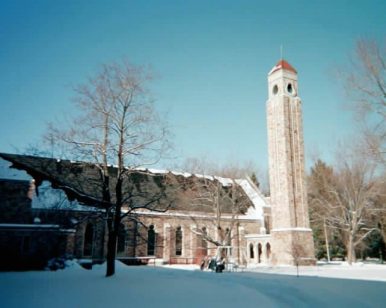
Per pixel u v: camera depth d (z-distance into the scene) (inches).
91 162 1120.8
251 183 2534.5
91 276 1064.8
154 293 677.3
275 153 2111.2
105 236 1717.5
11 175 1443.2
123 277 1050.1
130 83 1120.2
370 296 649.0
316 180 2385.6
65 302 558.3
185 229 2043.6
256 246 2145.7
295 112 2150.6
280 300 608.1
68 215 1465.3
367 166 1927.9
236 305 542.3
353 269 1561.3
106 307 516.1
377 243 2298.2
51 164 1509.6
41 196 1497.3
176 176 2113.7
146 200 1924.2
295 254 1761.8
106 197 1103.6
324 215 2352.4
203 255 2047.2
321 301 594.6
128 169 1125.1
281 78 2171.5
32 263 1315.2
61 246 1393.9
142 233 1895.9
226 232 2073.1
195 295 653.9
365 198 1967.3
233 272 1359.5
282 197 2015.3
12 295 636.1
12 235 1320.1
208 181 2052.2
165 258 1937.7
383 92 1238.9
